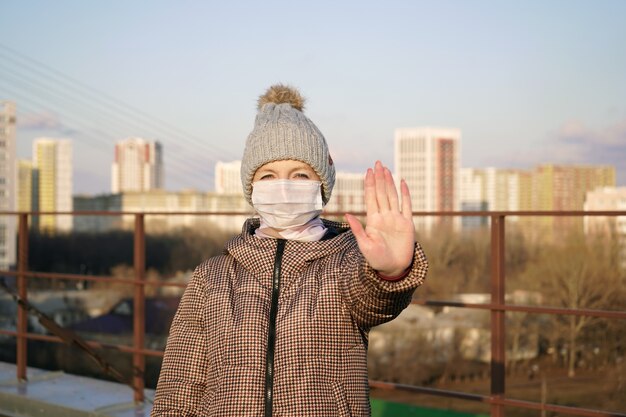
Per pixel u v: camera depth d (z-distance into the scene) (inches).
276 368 60.7
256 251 65.2
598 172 6328.7
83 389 159.2
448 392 118.8
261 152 66.8
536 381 1540.4
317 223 69.7
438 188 6643.7
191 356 67.1
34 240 2559.1
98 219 2827.3
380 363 1700.3
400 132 6781.5
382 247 54.4
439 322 1736.0
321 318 61.4
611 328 1556.3
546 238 1776.6
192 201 5201.8
